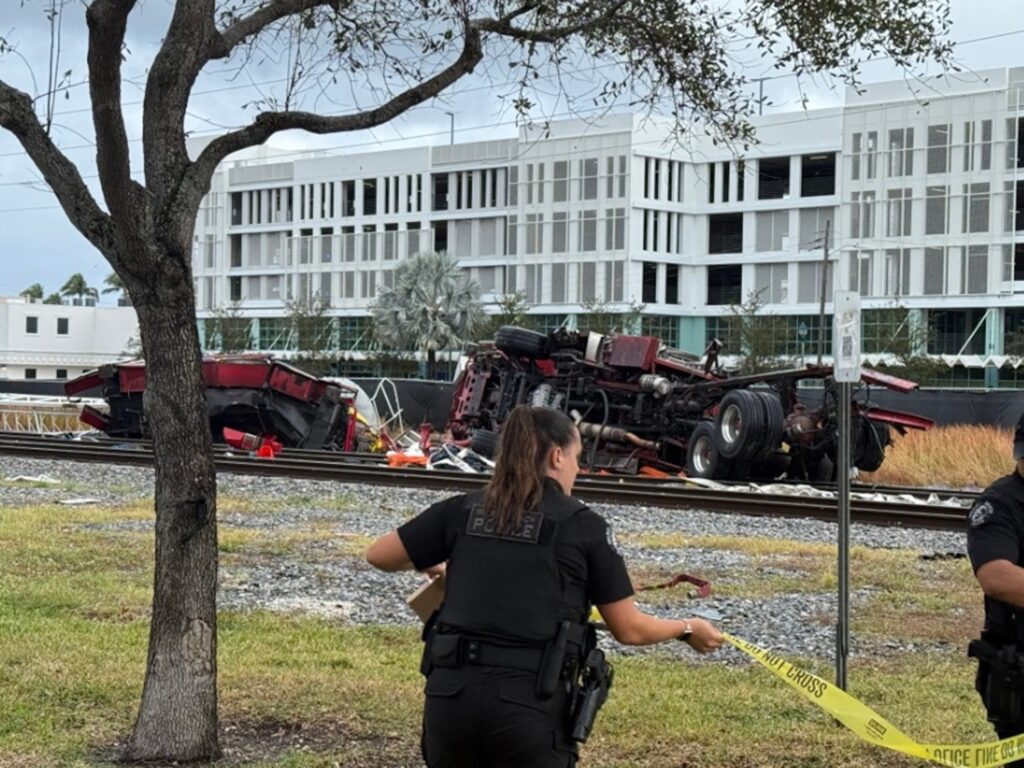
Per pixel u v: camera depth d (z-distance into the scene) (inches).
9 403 1612.9
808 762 246.5
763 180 3036.4
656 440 997.8
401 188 3486.7
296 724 269.6
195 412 239.1
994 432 1055.6
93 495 706.8
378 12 295.7
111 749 249.0
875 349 2551.7
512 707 144.6
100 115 220.1
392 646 345.1
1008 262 2630.4
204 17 240.5
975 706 288.2
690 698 292.0
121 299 4840.1
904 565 486.9
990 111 2632.9
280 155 4047.7
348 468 848.9
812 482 899.4
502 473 155.0
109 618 371.9
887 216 2758.4
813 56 315.0
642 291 3073.3
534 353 1046.4
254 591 418.3
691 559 495.2
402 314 2694.4
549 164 3149.6
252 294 3821.4
